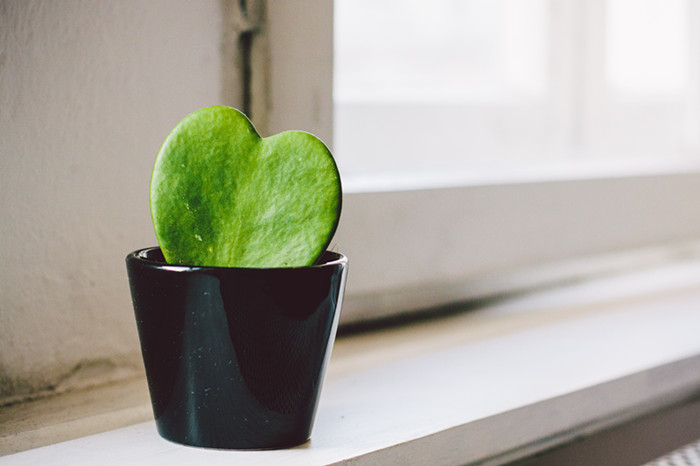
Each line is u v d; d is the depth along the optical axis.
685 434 0.68
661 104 1.01
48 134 0.54
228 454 0.50
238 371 0.50
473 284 0.72
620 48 0.96
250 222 0.50
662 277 0.88
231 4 0.59
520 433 0.57
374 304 0.67
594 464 0.62
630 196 0.82
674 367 0.64
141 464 0.50
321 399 0.56
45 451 0.51
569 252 0.77
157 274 0.49
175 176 0.50
